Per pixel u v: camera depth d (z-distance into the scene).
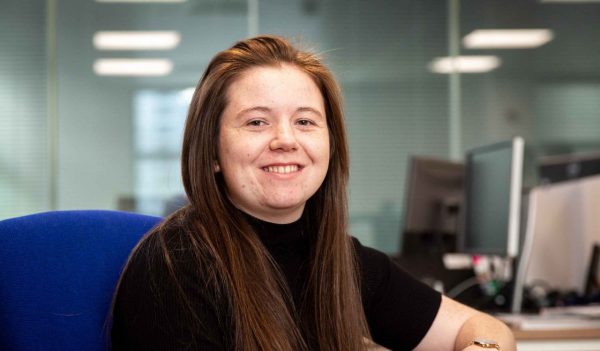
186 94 5.17
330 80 1.23
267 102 1.14
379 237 5.24
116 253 1.19
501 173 2.51
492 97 5.34
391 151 5.29
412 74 5.32
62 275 1.16
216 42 5.21
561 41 5.37
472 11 5.37
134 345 1.08
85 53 5.13
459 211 3.06
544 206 2.84
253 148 1.13
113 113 5.12
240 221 1.16
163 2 5.20
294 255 1.23
